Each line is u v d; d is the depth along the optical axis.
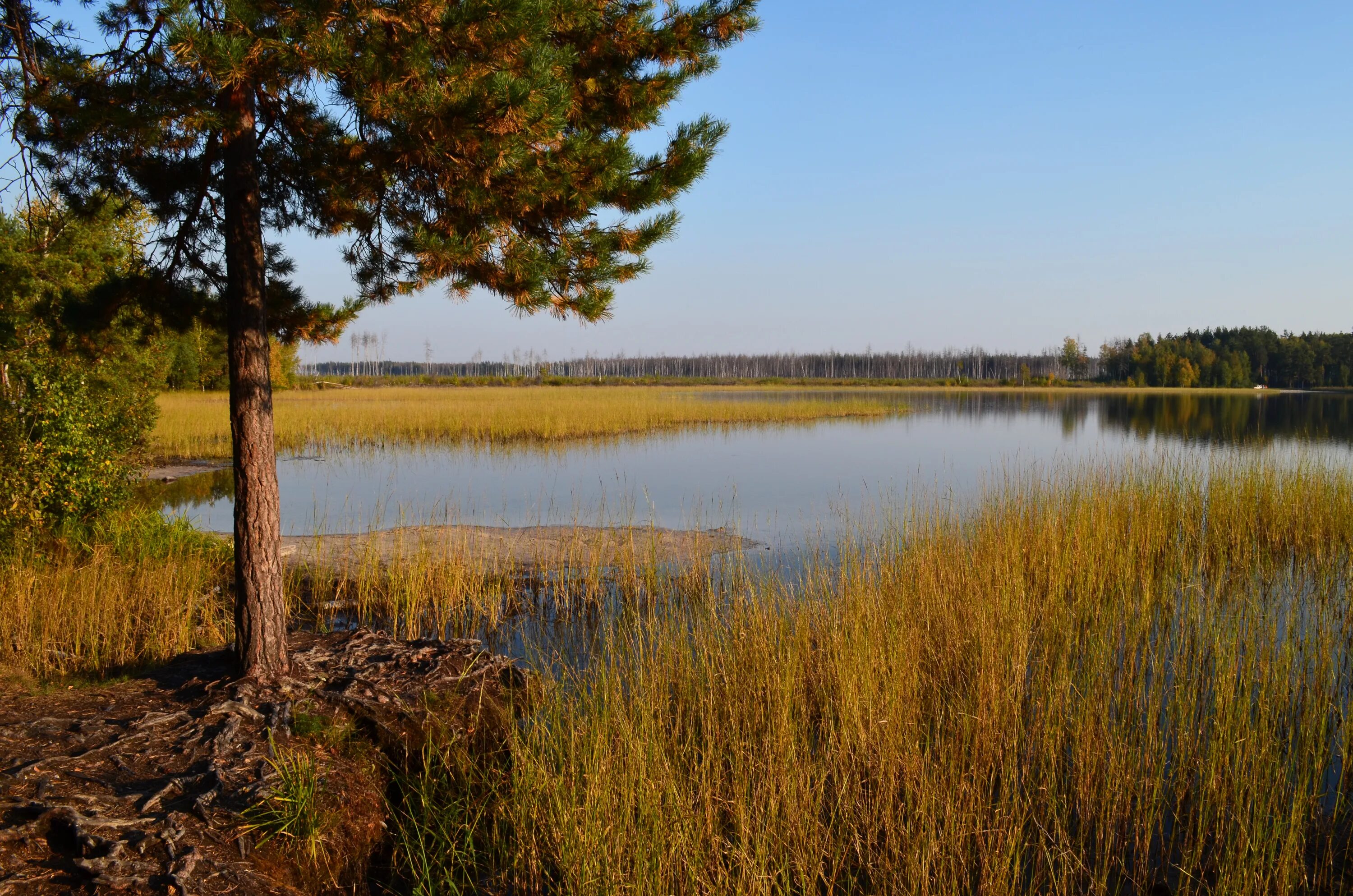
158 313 5.94
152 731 4.38
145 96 4.03
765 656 5.74
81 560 8.65
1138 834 4.25
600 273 5.09
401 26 3.91
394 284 5.86
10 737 4.24
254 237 4.84
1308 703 5.33
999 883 3.80
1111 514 10.65
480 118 3.96
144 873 3.28
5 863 3.24
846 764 4.82
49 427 9.09
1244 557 9.68
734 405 44.56
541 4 4.04
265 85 4.01
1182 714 5.02
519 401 44.25
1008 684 5.48
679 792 4.38
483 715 5.34
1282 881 3.80
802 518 12.98
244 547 4.96
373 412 34.09
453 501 14.87
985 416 43.41
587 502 14.94
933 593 7.02
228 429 24.53
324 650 5.74
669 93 5.53
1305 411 47.81
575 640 7.43
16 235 8.23
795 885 4.02
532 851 4.07
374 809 4.32
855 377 150.75
